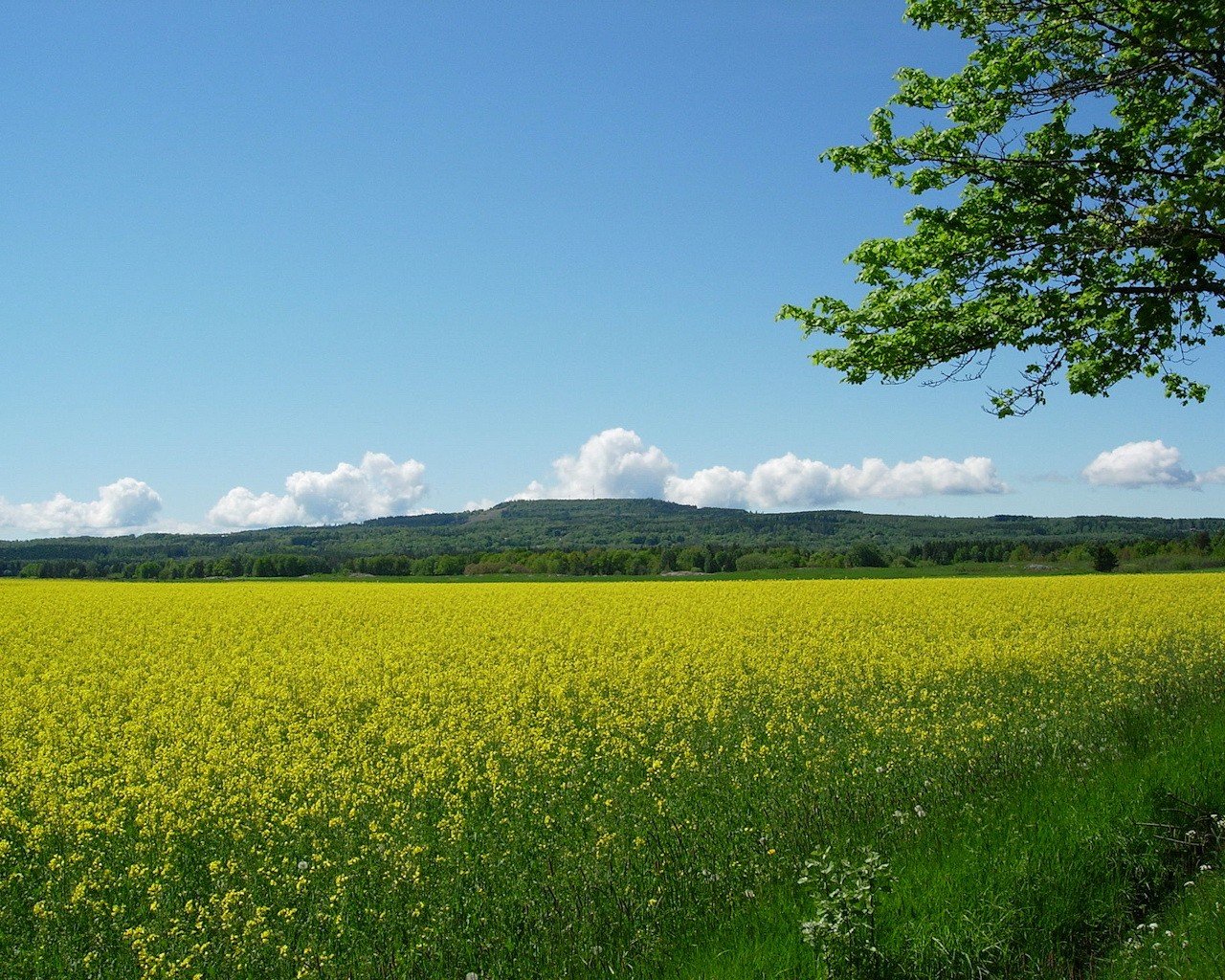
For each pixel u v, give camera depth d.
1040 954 5.58
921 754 10.23
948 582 45.34
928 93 10.72
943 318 10.45
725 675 16.42
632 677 16.09
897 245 10.93
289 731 12.90
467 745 11.55
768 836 7.44
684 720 12.84
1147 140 10.38
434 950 5.82
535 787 9.55
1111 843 6.77
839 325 11.28
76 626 25.81
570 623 25.36
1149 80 9.66
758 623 24.56
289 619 27.64
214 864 7.17
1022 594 33.34
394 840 7.73
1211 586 37.72
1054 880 6.22
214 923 6.42
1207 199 8.09
